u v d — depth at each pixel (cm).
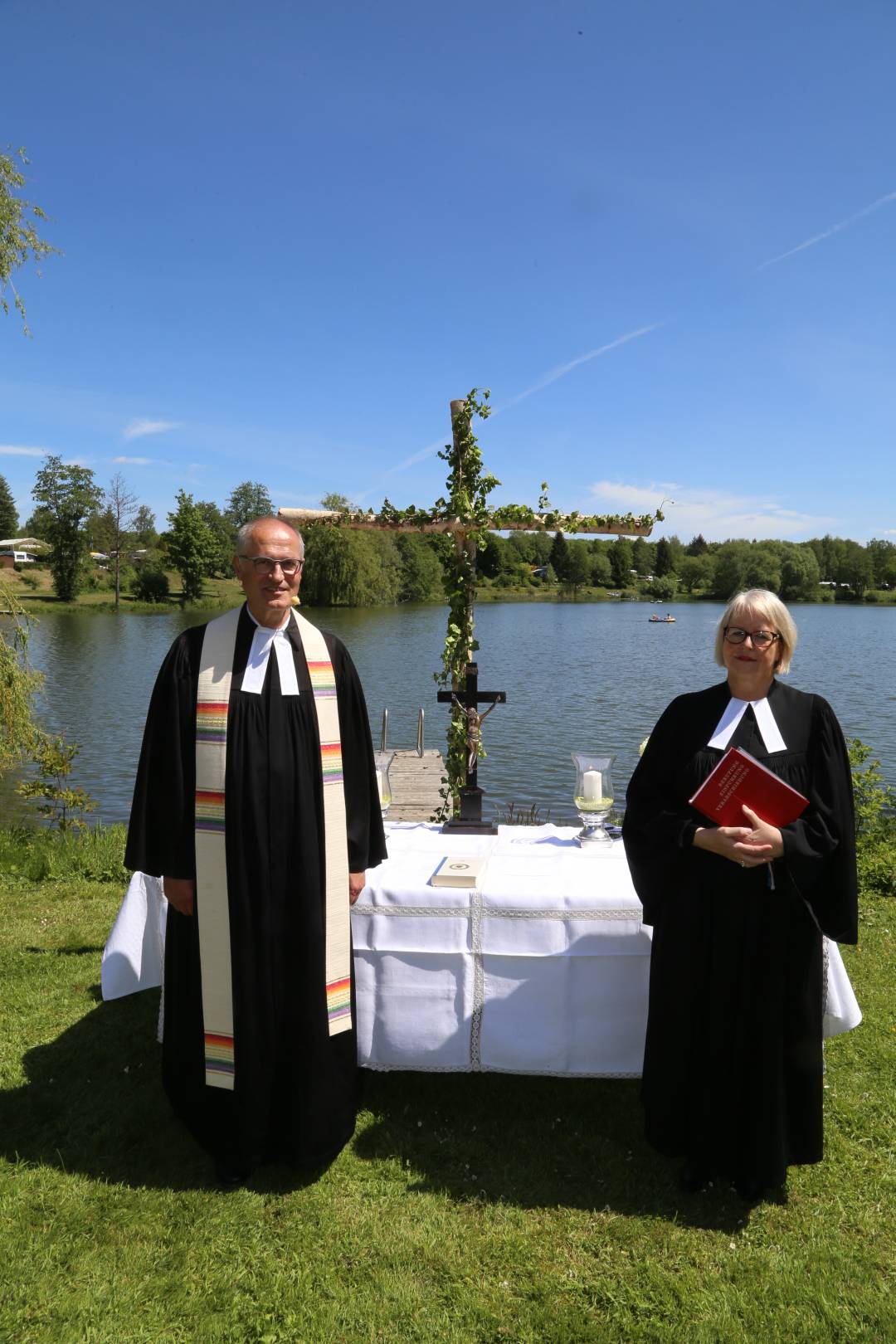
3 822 1080
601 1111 335
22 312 886
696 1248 260
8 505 9006
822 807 272
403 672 3055
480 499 407
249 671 289
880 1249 259
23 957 480
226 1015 287
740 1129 274
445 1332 232
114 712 2228
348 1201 282
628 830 292
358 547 6869
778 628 276
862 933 509
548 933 307
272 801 284
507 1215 275
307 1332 232
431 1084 353
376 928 314
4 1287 246
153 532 9900
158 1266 255
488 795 1369
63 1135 318
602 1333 231
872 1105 329
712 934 272
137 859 291
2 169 869
